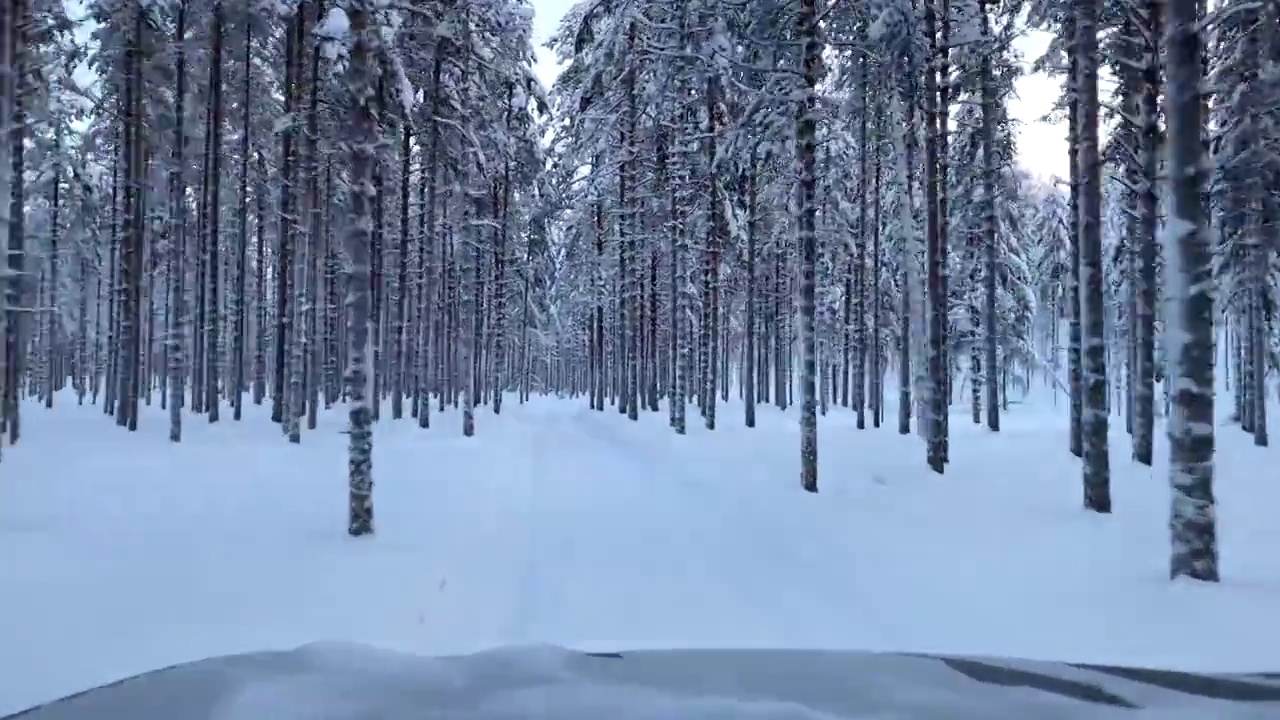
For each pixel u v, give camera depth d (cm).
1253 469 1936
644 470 1809
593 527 1155
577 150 3173
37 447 2028
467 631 696
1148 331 1825
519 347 6253
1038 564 940
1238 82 1467
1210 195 1552
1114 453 2191
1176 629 693
